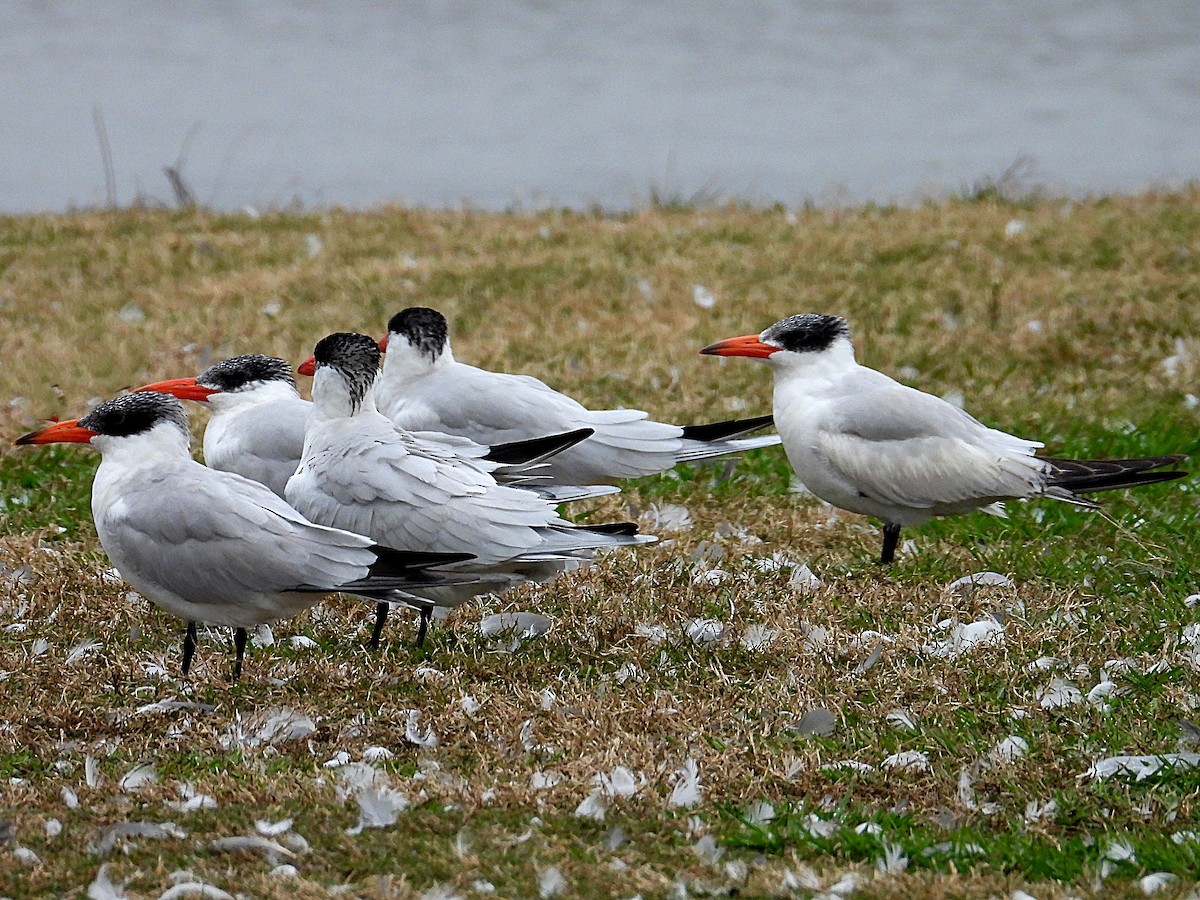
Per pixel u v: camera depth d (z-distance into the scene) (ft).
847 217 78.02
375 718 32.07
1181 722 30.94
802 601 38.65
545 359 58.54
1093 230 71.36
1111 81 131.85
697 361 58.39
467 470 35.73
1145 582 39.70
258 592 32.78
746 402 54.75
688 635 36.55
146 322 63.31
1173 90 127.75
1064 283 64.54
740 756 30.17
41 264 70.38
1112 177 100.37
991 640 35.81
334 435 36.40
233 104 124.16
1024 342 59.77
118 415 34.37
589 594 39.22
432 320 43.06
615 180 101.24
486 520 34.65
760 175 102.53
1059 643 35.70
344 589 32.50
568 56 143.74
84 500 45.52
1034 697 32.68
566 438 37.24
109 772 29.50
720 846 26.91
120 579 39.78
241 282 67.46
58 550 41.98
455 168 104.68
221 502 33.06
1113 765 29.35
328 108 123.65
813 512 46.16
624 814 27.89
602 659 35.40
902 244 70.64
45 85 129.90
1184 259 67.05
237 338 61.11
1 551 41.52
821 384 42.27
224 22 158.10
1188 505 45.16
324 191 98.99
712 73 136.46
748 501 46.68
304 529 33.01
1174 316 61.05
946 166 104.37
